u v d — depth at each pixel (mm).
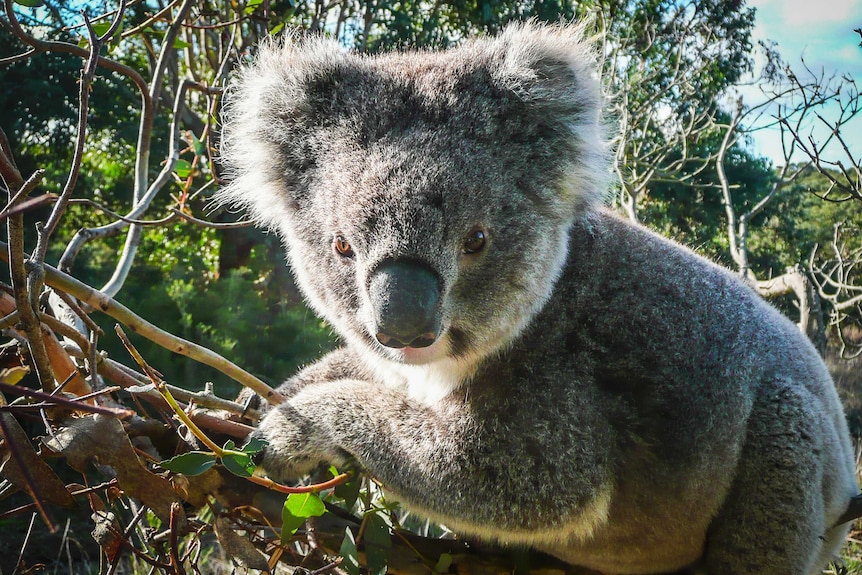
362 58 698
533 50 646
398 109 622
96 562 1523
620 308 653
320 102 643
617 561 685
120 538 537
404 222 579
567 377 634
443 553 626
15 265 491
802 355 704
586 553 678
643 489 654
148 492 528
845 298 2471
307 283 664
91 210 2400
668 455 648
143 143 794
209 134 839
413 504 629
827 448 670
